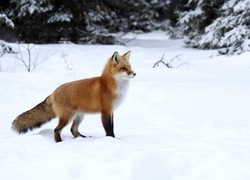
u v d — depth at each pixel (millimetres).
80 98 6090
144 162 4410
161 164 4434
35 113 6305
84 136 6504
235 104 8609
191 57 18484
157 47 25250
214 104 8719
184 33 24984
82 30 26766
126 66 6145
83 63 15188
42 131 6762
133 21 42812
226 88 10117
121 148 5180
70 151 4965
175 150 5180
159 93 9797
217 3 23234
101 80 6125
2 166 4570
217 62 16359
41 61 15094
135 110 8789
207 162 4609
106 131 6137
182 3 43406
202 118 7656
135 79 12047
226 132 6277
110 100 6094
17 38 22750
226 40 17969
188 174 4355
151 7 44719
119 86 6137
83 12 25109
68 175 4277
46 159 4699
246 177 4129
